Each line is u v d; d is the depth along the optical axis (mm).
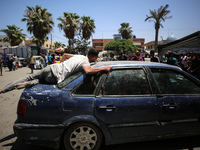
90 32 31984
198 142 2848
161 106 2395
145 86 2467
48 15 28344
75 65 2668
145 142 2846
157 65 2645
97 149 2330
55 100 2238
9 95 6137
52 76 2691
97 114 2250
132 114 2326
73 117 2217
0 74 12734
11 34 38094
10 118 3930
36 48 28188
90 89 2342
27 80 2756
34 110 2215
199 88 2686
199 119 2547
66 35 28016
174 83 2611
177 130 2504
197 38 8180
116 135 2338
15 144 2812
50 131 2213
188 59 8406
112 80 2428
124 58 7387
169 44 10273
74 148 2277
